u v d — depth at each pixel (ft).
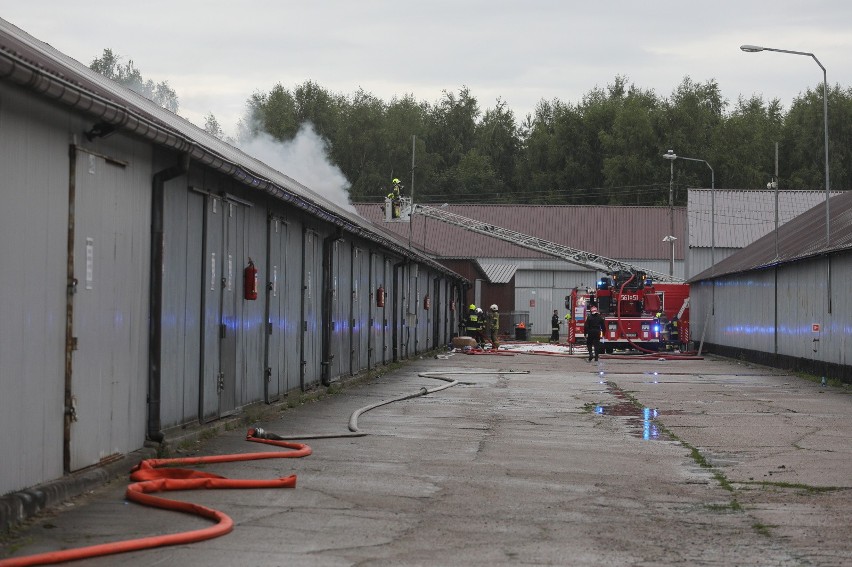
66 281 31.89
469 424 55.36
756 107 440.04
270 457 40.14
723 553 25.34
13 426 28.19
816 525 28.96
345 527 27.55
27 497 27.68
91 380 33.91
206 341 47.44
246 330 54.65
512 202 398.83
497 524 28.48
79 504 29.78
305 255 69.05
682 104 369.30
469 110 447.42
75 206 32.35
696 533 27.76
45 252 30.27
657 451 45.27
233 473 36.09
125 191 37.06
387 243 100.48
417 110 410.93
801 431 53.62
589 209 287.28
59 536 25.58
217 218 48.88
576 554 24.98
